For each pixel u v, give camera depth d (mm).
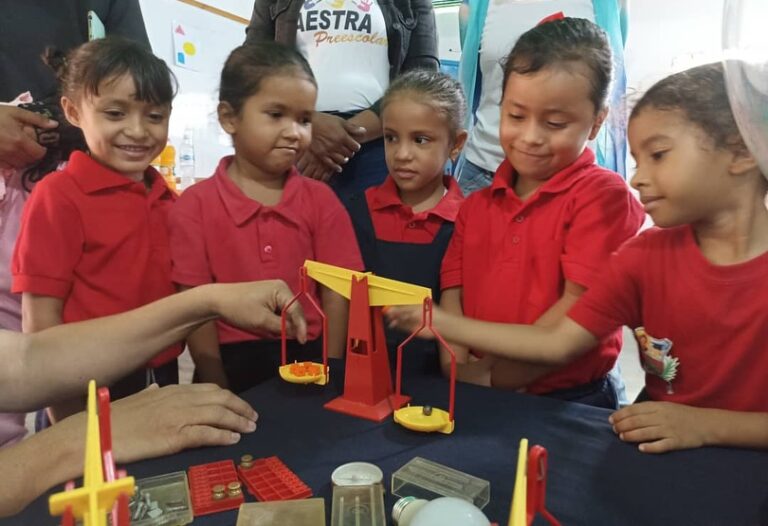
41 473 538
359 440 640
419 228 1201
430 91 1137
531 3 1469
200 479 547
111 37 1108
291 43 1435
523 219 1018
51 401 657
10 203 1163
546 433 659
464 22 1655
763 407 721
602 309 815
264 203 1127
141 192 1089
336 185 1468
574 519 498
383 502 511
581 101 927
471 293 1062
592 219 944
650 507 518
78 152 1063
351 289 729
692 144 672
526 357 829
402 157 1150
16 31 1218
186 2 2670
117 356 677
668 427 631
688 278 744
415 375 866
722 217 712
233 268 1067
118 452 576
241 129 1086
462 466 582
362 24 1426
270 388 788
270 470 563
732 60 506
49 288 973
